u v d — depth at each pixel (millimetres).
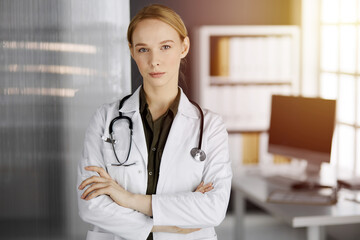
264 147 4207
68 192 3002
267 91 4199
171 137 1594
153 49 1481
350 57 4090
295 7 4363
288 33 4188
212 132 1644
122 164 1588
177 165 1579
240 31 4125
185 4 4246
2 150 2945
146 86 1590
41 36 2881
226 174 1619
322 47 4340
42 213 3004
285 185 3221
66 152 2971
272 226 4121
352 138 4090
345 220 2625
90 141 1660
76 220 3021
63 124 2943
